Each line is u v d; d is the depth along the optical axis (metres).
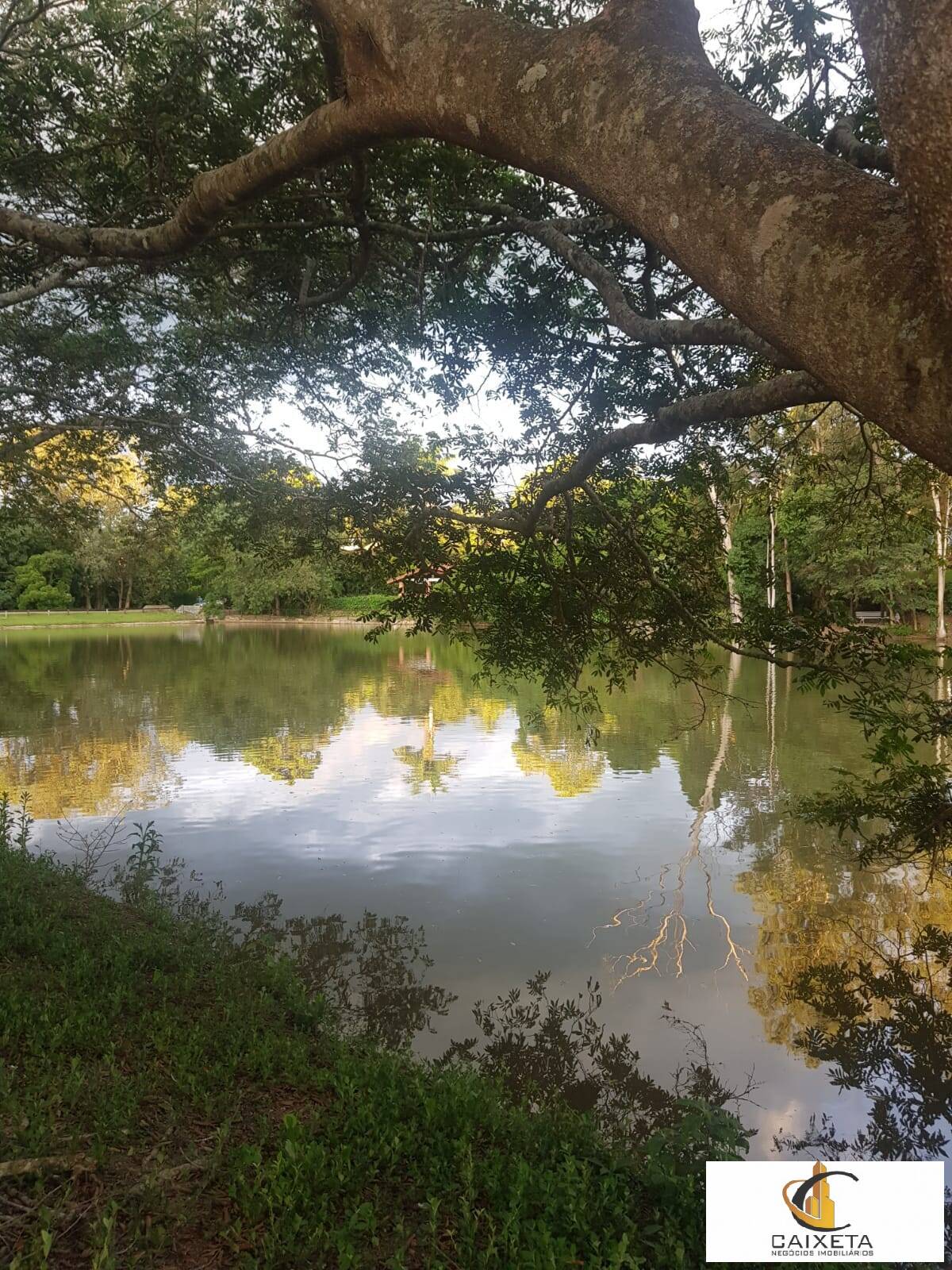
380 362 7.70
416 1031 5.34
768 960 6.48
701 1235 3.08
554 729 16.95
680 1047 5.27
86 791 11.63
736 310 1.26
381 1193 3.11
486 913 7.29
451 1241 2.86
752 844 9.29
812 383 2.68
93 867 8.11
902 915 7.36
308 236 5.66
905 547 30.09
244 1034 4.52
